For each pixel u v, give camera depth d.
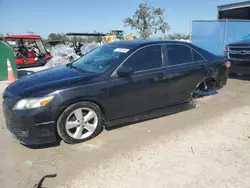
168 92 4.61
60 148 3.57
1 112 5.16
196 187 2.68
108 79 3.82
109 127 4.23
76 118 3.61
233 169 3.00
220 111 5.06
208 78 5.36
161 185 2.71
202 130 4.12
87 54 4.96
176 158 3.24
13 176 2.92
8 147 3.62
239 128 4.20
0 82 8.79
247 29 12.24
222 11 17.50
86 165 3.14
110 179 2.84
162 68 4.46
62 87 3.46
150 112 4.52
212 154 3.34
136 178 2.84
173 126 4.30
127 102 4.07
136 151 3.45
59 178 2.88
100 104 3.78
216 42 12.72
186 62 4.90
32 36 13.18
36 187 2.72
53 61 11.57
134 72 4.10
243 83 7.68
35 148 3.57
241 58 7.66
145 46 4.35
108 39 23.16
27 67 12.78
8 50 9.01
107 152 3.45
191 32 13.62
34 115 3.26
